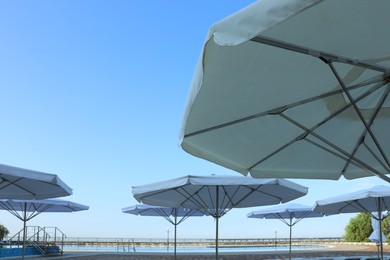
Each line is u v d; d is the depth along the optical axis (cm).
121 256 1873
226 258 1795
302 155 374
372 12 181
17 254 1834
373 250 2217
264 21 158
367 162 387
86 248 2936
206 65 213
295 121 313
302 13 180
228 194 809
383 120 322
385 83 255
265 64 226
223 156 355
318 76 248
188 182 664
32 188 732
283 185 677
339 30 194
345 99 291
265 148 351
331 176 410
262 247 3170
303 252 2092
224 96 256
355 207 988
